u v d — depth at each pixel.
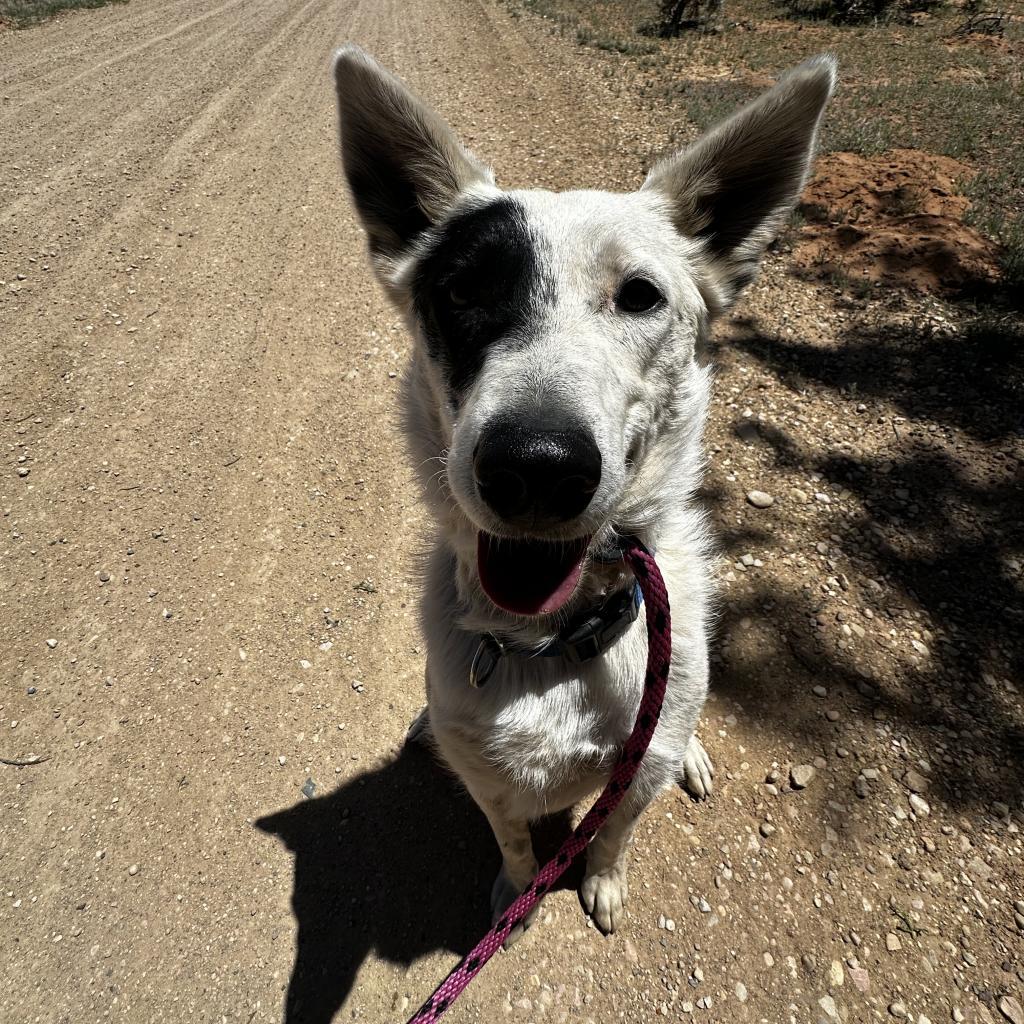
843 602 0.57
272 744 0.53
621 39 2.18
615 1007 0.41
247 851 0.48
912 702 0.51
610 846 0.41
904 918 0.42
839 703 0.52
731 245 0.41
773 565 0.60
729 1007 0.40
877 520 0.63
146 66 2.07
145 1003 0.42
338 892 0.46
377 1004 0.42
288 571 0.65
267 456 0.77
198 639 0.60
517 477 0.26
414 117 0.38
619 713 0.35
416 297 0.38
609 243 0.33
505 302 0.32
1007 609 0.56
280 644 0.59
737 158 0.39
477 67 2.01
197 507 0.71
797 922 0.43
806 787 0.48
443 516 0.35
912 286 0.86
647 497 0.35
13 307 0.97
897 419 0.72
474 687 0.35
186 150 1.47
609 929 0.43
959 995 0.39
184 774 0.52
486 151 1.40
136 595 0.63
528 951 0.43
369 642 0.60
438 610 0.38
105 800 0.50
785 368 0.79
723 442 0.72
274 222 1.22
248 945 0.44
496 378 0.29
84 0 2.90
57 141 1.51
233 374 0.88
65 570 0.65
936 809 0.46
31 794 0.50
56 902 0.46
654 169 0.41
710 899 0.44
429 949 0.44
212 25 2.68
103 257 1.09
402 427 0.39
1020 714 0.50
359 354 0.91
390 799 0.50
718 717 0.52
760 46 2.03
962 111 1.33
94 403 0.83
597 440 0.27
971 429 0.70
